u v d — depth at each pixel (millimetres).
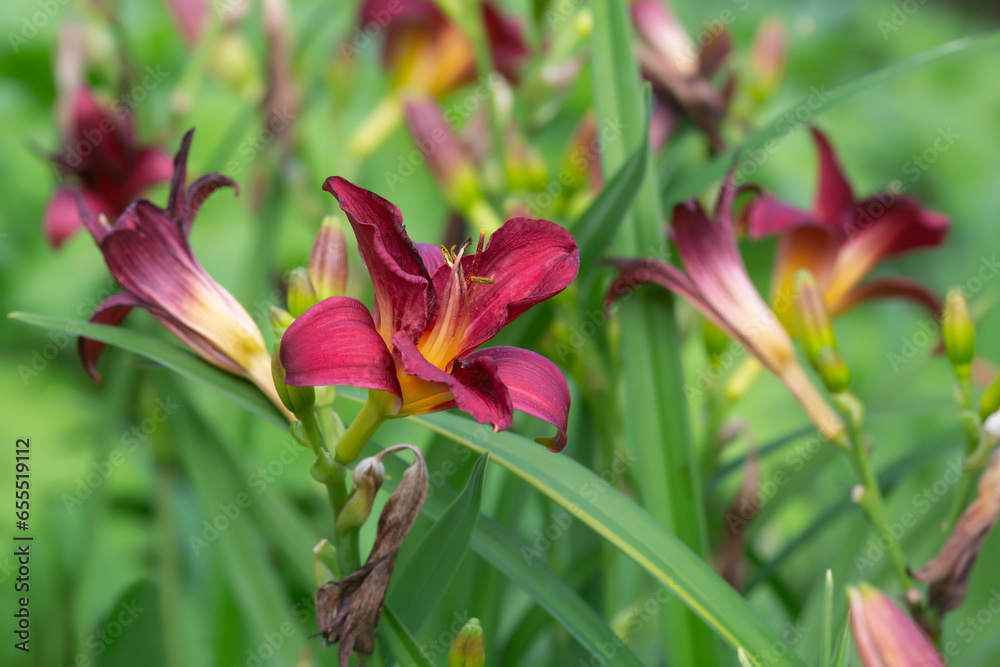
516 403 931
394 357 931
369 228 907
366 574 935
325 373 906
